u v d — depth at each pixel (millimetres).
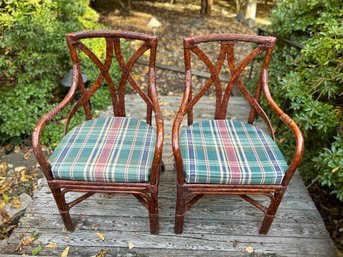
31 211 1595
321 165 1524
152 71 1453
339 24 1662
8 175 2107
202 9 5785
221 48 1441
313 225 1549
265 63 1470
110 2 6148
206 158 1307
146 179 1246
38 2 2408
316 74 1598
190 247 1437
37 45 2258
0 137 2363
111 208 1613
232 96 3133
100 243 1446
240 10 5965
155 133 1493
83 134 1453
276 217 1581
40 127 1251
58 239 1459
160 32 4855
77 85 1479
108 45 1459
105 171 1234
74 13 2771
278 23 2402
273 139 1490
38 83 2424
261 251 1425
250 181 1242
